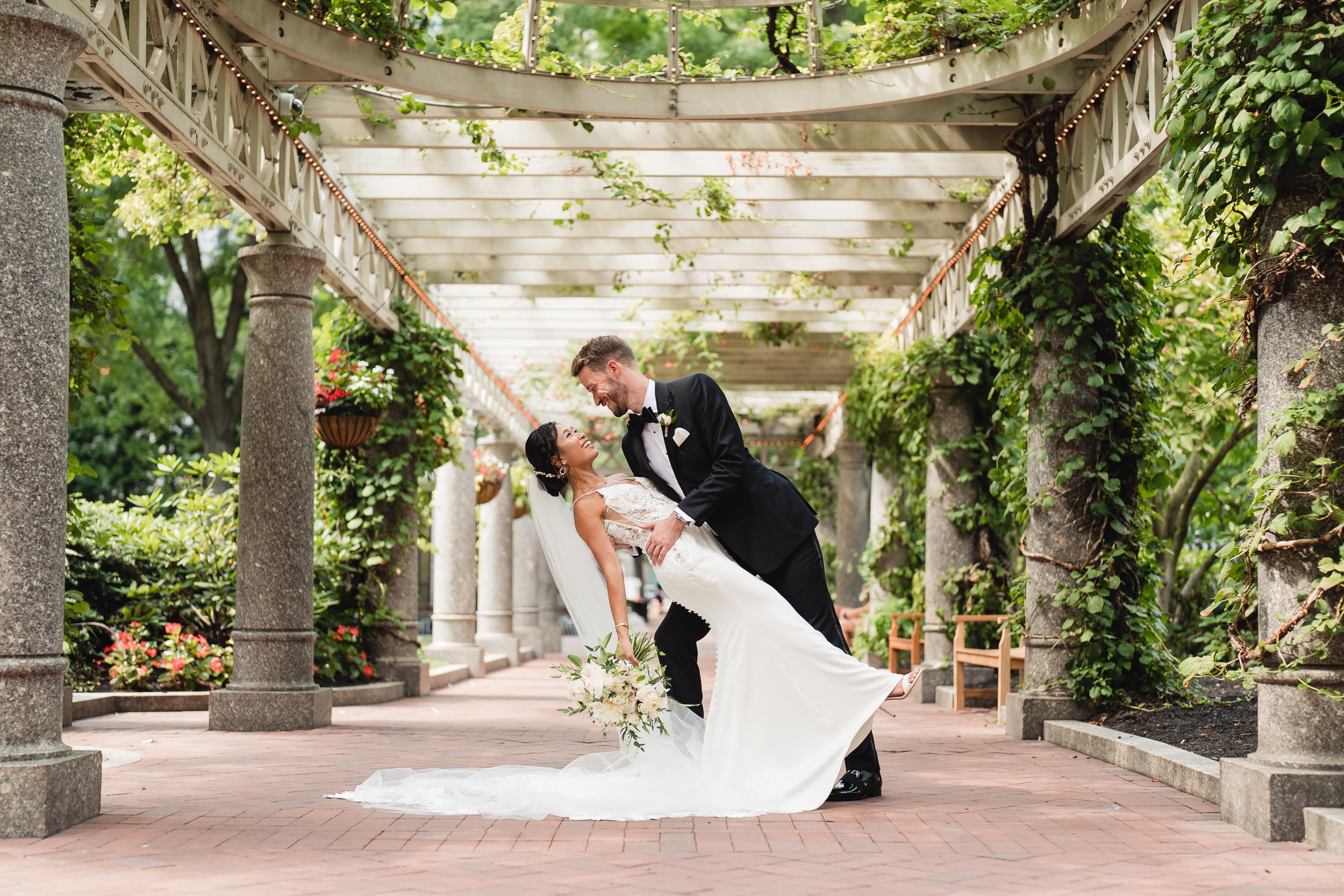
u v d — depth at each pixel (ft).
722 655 15.87
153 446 84.74
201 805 14.96
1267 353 14.35
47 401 13.76
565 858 11.93
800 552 16.24
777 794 15.12
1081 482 24.20
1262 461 14.11
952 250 33.88
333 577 33.94
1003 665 27.84
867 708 15.40
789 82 23.13
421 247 35.04
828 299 41.39
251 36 20.59
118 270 71.20
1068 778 18.13
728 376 52.06
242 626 24.85
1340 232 13.69
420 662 35.22
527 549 63.93
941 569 35.27
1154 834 13.48
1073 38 20.30
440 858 11.91
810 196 30.50
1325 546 13.75
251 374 25.12
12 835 12.81
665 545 15.81
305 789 16.37
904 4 22.17
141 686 29.76
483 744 22.12
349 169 28.68
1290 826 13.05
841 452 56.65
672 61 23.20
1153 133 19.06
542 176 30.25
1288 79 13.60
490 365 49.39
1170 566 36.60
